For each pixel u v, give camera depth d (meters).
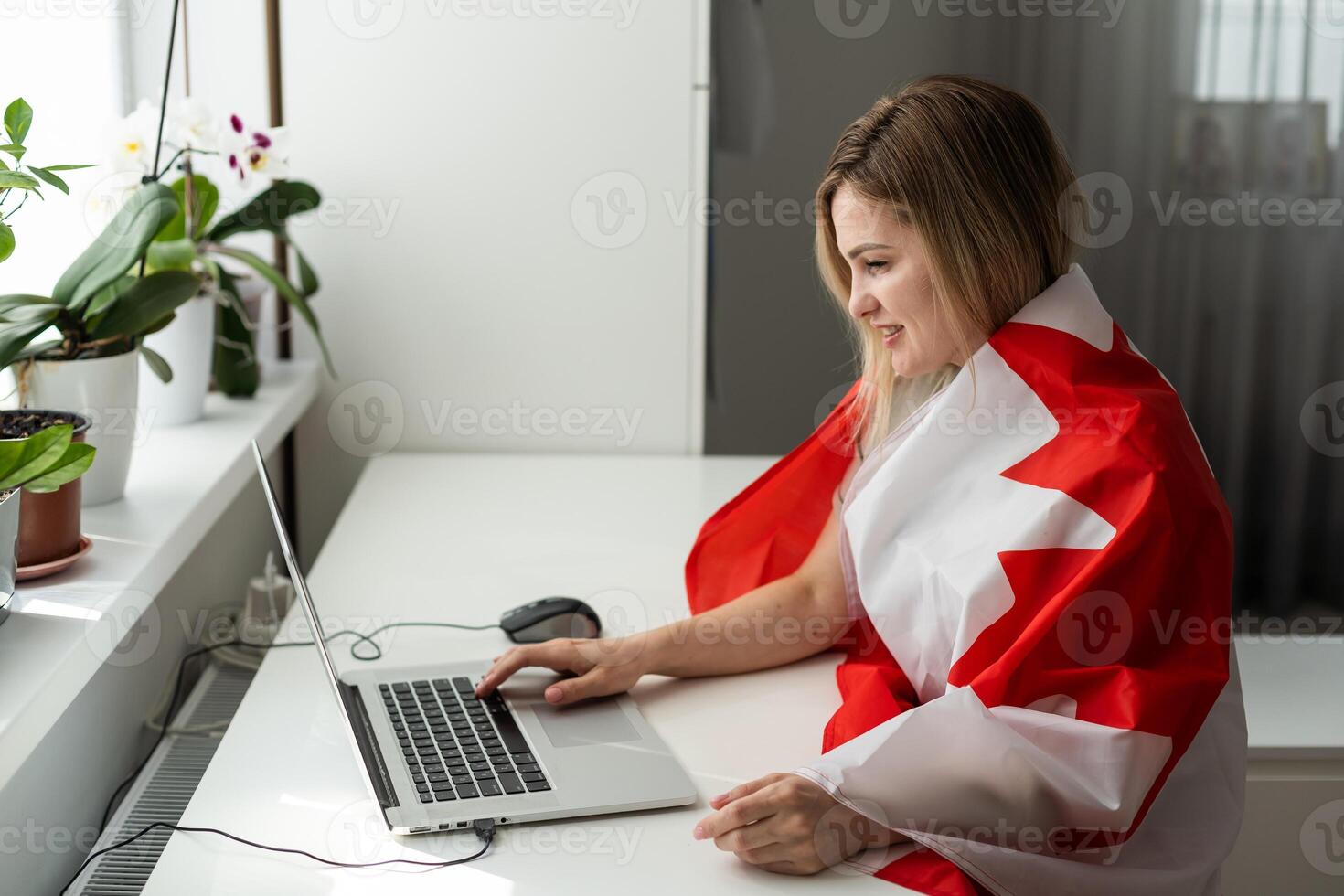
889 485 1.06
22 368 1.19
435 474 1.80
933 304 1.05
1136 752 0.83
